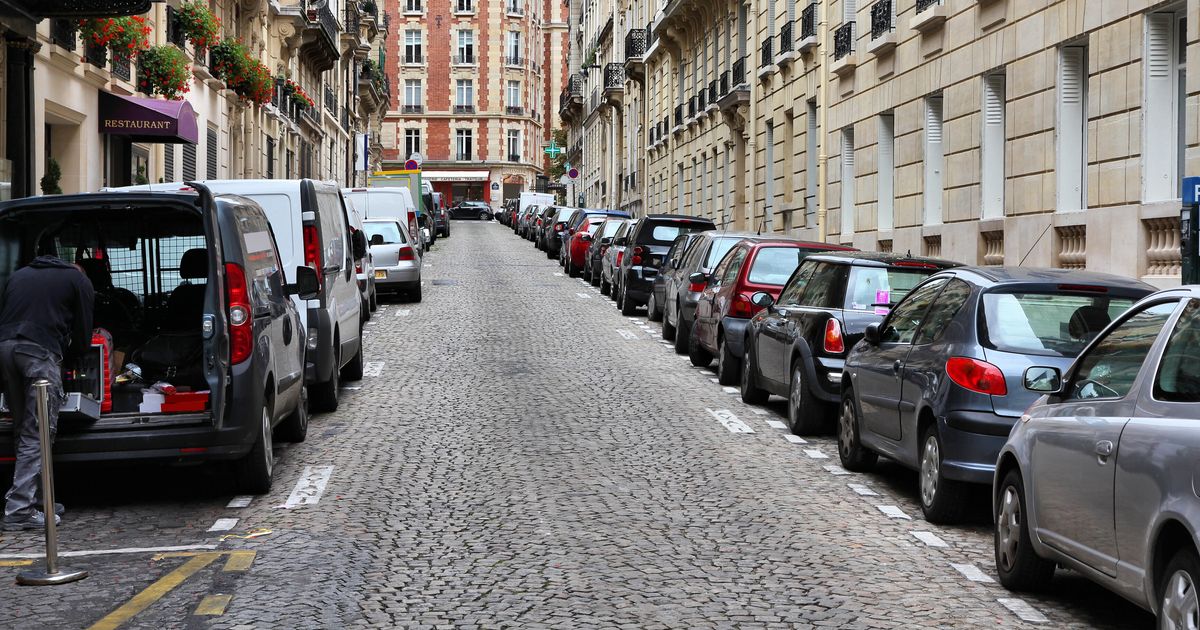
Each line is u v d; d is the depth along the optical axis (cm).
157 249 957
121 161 2555
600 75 7338
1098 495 562
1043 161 1795
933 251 2230
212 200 862
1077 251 1716
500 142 10912
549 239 4453
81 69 2225
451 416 1244
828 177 2855
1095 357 621
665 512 838
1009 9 1902
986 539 784
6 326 802
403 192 3325
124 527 802
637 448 1080
